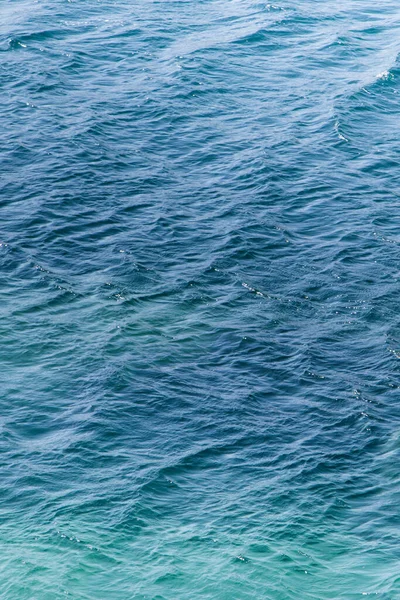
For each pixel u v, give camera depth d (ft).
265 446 122.11
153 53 277.85
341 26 313.12
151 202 193.06
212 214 189.57
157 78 257.96
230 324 152.05
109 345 143.74
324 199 197.16
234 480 115.03
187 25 306.96
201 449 120.78
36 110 232.53
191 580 96.58
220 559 99.96
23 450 118.83
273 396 133.90
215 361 142.00
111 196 194.39
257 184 202.18
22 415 126.41
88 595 94.12
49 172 202.18
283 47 289.53
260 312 156.15
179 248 175.83
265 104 245.65
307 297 161.58
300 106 244.83
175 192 198.29
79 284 161.68
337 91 254.27
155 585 95.76
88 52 275.39
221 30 303.27
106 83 253.85
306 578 97.45
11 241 174.50
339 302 160.04
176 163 212.02
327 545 103.09
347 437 124.26
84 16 309.83
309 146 221.46
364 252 176.76
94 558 99.66
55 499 109.50
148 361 140.56
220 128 230.27
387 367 140.97
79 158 209.36
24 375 135.64
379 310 157.07
